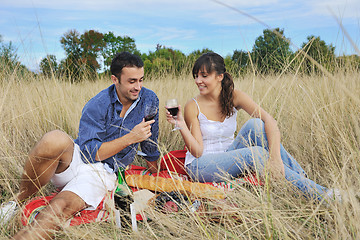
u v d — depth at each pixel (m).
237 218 2.10
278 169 2.38
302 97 3.59
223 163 2.64
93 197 2.27
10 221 2.15
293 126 3.37
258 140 2.70
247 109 2.85
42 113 3.94
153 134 2.91
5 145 3.18
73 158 2.37
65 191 2.22
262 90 3.95
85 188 2.25
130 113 2.74
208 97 2.86
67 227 2.00
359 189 1.90
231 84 2.78
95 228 2.06
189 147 2.70
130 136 2.48
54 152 2.11
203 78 2.72
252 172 2.59
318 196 2.16
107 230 2.13
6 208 2.22
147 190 2.44
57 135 2.13
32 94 4.29
